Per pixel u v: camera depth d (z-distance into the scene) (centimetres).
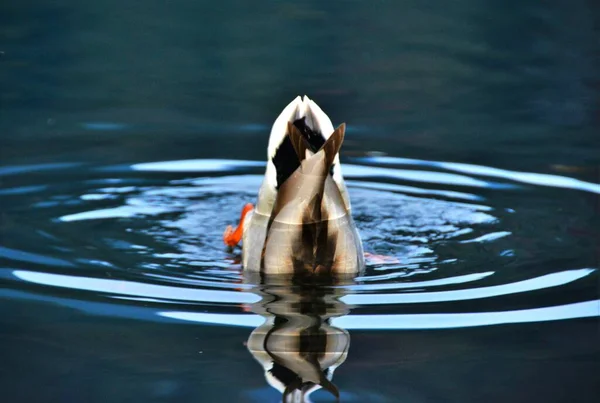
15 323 892
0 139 1538
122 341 858
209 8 2344
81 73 1892
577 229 1190
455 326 895
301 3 2402
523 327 892
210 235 1195
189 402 746
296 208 995
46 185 1345
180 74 1895
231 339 866
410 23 2233
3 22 2200
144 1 2394
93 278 1016
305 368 809
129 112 1684
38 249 1106
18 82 1833
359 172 1421
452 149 1510
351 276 1036
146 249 1128
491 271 1051
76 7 2327
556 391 770
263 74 1891
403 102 1741
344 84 1834
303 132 1040
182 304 949
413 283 1013
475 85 1830
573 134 1568
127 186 1362
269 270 1036
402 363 818
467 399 756
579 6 2345
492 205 1289
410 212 1273
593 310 930
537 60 1962
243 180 1405
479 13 2302
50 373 797
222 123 1638
